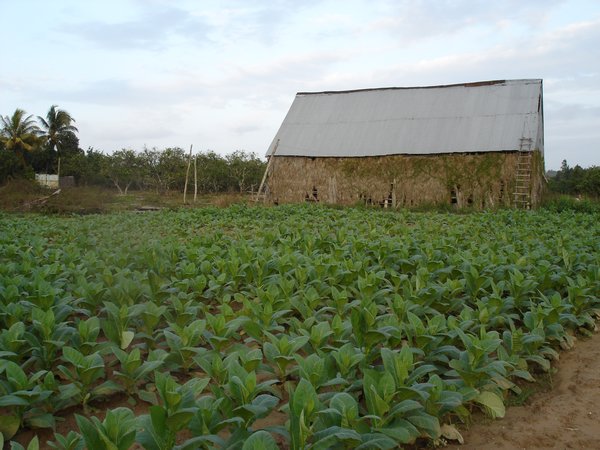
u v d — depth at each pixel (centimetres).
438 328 573
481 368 493
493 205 2666
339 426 375
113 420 333
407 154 2839
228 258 974
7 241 1287
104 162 5053
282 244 1180
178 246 1067
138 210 2812
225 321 624
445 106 3056
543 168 3086
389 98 3262
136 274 779
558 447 455
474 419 506
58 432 461
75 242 1314
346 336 571
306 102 3441
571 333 735
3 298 664
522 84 2995
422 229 1568
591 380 593
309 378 435
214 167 4941
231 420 363
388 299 680
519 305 757
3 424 438
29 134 5903
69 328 559
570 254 981
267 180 3125
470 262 878
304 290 780
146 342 607
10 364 440
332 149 3027
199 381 404
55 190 3141
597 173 4250
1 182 5422
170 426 363
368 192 2911
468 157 2733
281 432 381
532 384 595
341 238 1209
